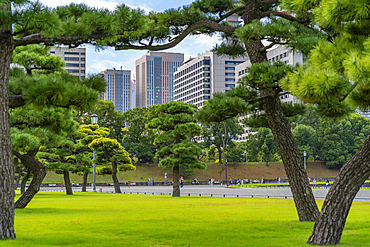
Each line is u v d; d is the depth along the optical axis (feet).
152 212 58.39
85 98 33.58
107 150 153.38
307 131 304.30
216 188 204.33
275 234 34.83
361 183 27.76
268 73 35.32
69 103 34.47
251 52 45.98
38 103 33.42
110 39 34.71
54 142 67.72
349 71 20.72
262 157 329.72
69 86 33.32
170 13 40.42
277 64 35.99
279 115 45.06
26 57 61.82
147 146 292.40
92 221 45.24
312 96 23.25
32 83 33.12
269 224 41.70
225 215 52.90
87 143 150.00
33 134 62.85
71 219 47.67
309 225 40.04
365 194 118.93
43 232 36.14
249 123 53.72
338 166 320.09
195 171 298.35
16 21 29.55
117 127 298.76
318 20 24.25
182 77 625.00
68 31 32.12
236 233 35.55
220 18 46.96
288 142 44.80
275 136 45.32
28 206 70.95
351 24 24.95
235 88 40.47
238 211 59.93
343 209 27.91
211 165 309.42
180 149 114.21
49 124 65.82
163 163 116.78
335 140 303.07
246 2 46.14
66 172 131.75
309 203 43.98
